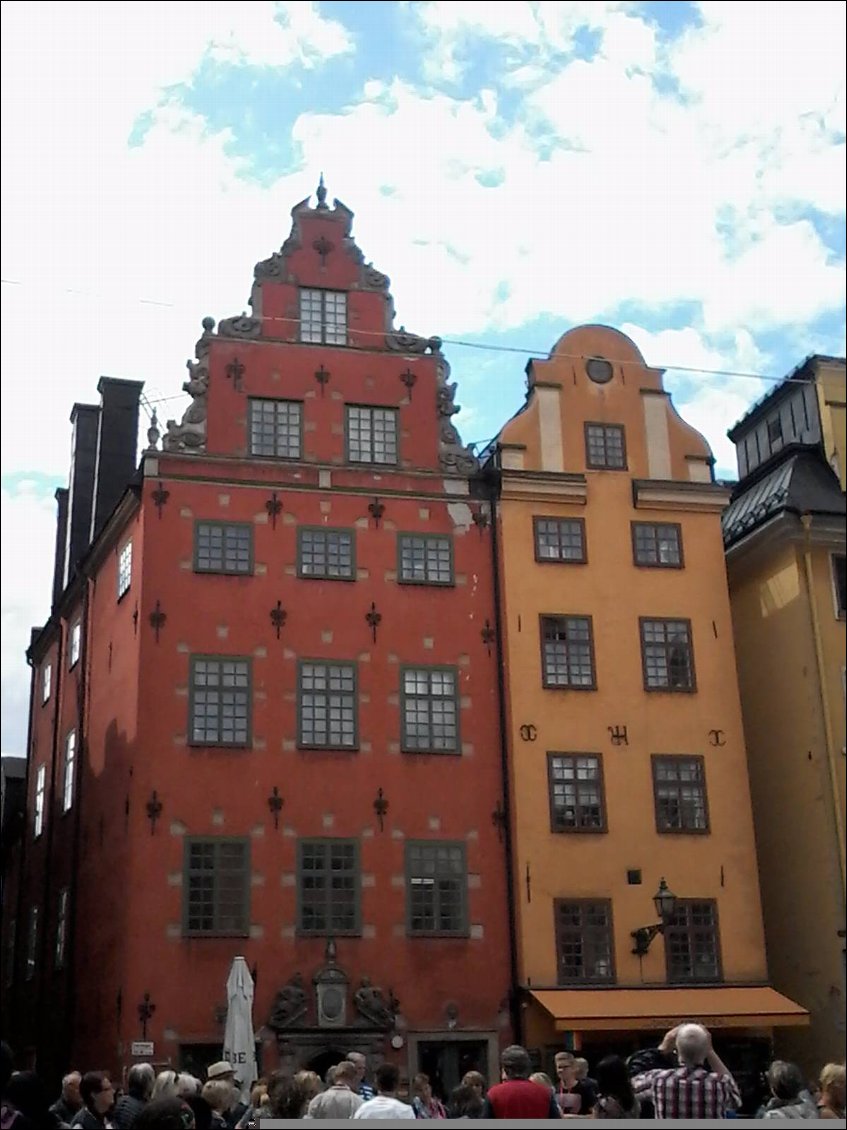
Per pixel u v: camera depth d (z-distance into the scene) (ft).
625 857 96.37
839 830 96.58
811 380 110.11
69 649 117.50
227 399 98.32
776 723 103.86
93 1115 34.32
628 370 108.17
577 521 103.30
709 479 107.24
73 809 105.60
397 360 102.94
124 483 117.39
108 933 90.58
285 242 103.19
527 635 99.50
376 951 89.71
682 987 94.12
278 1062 85.51
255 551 95.40
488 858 94.02
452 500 101.04
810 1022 96.07
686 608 103.40
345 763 92.84
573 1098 47.32
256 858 89.25
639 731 99.55
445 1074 89.35
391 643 96.43
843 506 104.17
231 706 91.76
